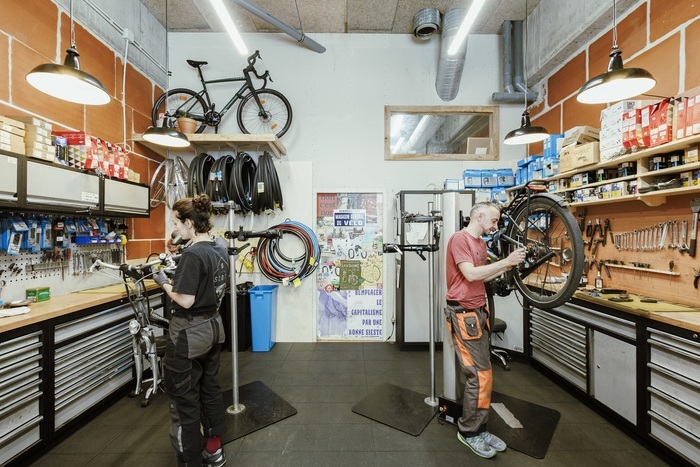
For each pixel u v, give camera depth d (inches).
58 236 85.3
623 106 79.0
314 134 142.7
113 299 86.6
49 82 66.8
